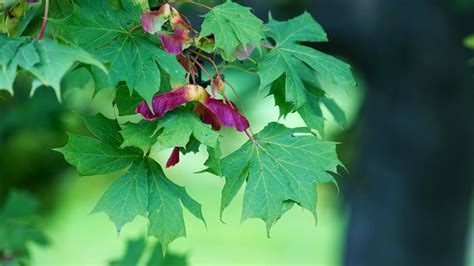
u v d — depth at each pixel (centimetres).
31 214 534
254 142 293
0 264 497
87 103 694
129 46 270
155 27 271
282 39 325
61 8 283
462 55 844
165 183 282
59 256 1314
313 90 337
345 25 803
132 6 284
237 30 273
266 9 689
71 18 269
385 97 877
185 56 282
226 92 769
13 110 664
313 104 335
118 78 261
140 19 278
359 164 927
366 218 919
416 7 821
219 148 276
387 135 888
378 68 851
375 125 899
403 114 872
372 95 890
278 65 297
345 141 1014
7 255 509
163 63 268
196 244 1678
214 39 278
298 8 726
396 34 823
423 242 895
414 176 884
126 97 282
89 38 269
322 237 1709
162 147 261
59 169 1012
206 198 1919
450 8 823
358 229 927
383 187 902
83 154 279
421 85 854
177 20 273
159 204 277
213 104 271
